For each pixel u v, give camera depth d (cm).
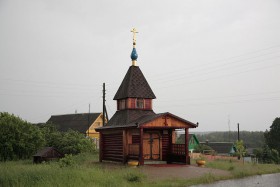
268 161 6097
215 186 1930
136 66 3219
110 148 3125
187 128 2862
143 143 2972
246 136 16075
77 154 4294
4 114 4025
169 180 2027
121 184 1803
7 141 3762
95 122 6850
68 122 7088
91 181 1811
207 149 7056
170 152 3023
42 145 4034
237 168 2791
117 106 3231
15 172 1919
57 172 1911
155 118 2706
